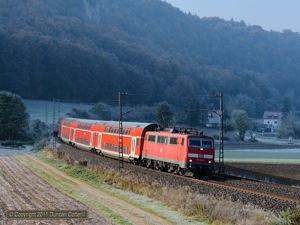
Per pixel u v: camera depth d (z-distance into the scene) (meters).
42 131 155.12
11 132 138.75
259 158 117.94
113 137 83.44
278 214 34.00
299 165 94.31
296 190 48.84
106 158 84.50
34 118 181.00
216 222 30.23
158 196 39.97
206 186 48.72
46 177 56.09
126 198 40.47
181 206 34.81
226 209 32.31
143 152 71.31
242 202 39.69
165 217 32.12
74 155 87.31
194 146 59.06
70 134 116.25
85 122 105.81
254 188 50.12
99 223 29.66
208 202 34.66
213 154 59.84
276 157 122.50
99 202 38.22
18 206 35.38
